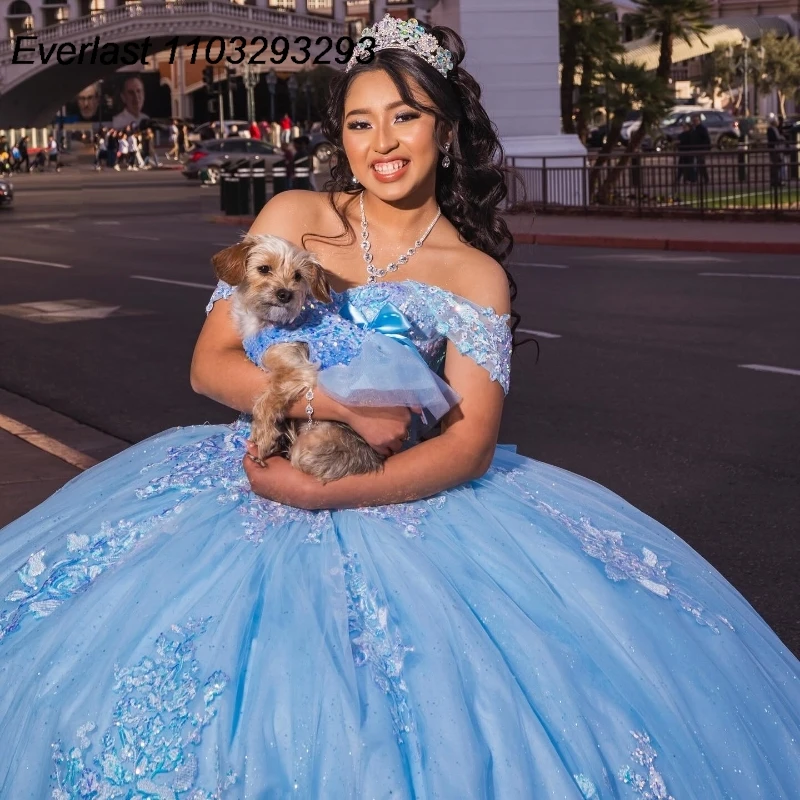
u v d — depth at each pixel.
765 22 68.38
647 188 25.62
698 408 8.04
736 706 2.46
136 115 99.19
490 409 2.66
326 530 2.53
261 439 2.52
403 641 2.30
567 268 16.50
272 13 63.84
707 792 2.27
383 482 2.54
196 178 52.47
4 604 2.64
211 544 2.52
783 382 8.72
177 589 2.42
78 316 13.01
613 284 14.52
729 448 7.03
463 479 2.63
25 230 26.92
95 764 2.19
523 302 13.20
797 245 18.06
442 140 2.93
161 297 14.42
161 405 8.63
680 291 13.70
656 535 2.98
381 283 2.76
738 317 11.65
